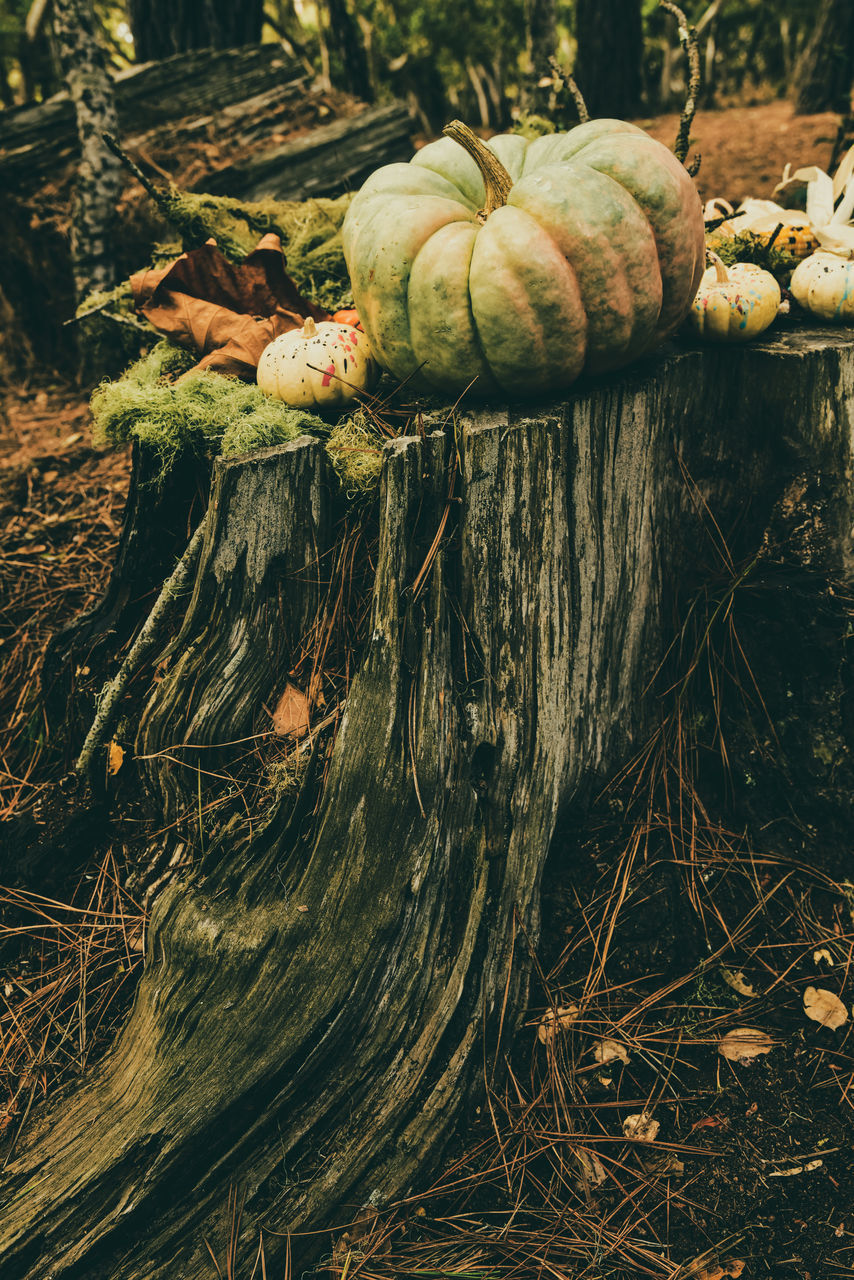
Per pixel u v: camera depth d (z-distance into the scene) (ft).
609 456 7.31
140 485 7.98
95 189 14.89
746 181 21.02
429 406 7.14
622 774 8.30
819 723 8.13
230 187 17.12
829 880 7.93
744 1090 6.88
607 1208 6.38
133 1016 7.02
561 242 6.25
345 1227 6.32
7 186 16.43
